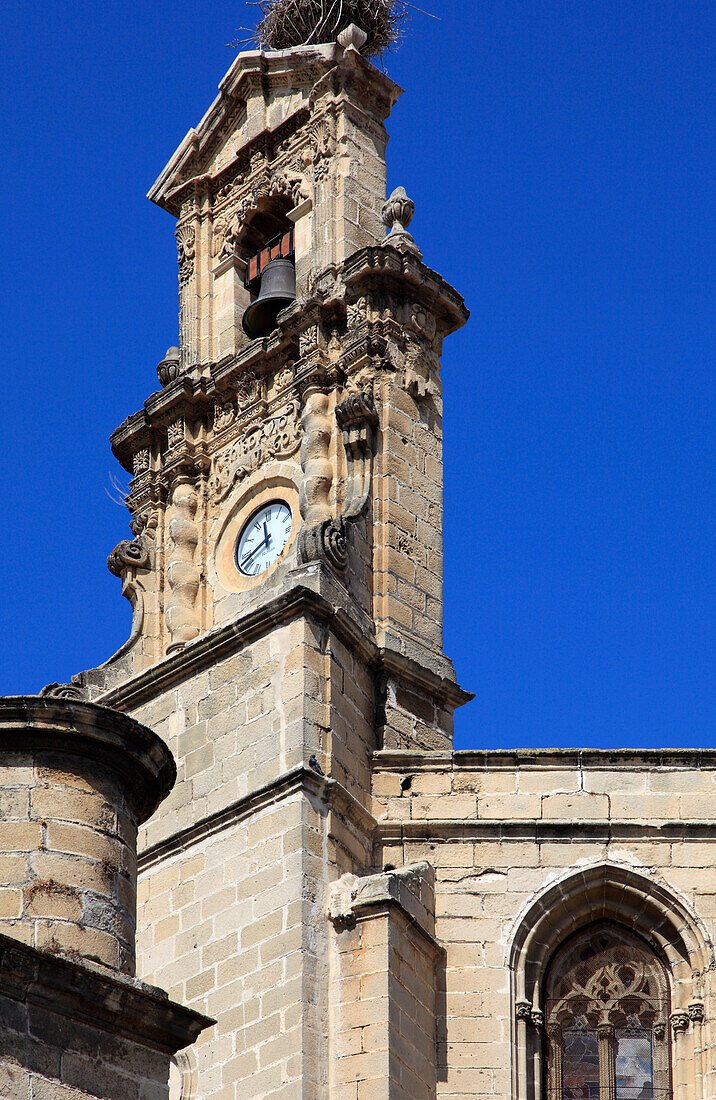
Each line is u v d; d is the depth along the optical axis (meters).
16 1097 25.12
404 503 45.84
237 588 46.78
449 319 48.88
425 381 47.50
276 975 38.56
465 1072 39.47
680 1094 39.47
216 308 51.41
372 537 45.06
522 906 40.94
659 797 41.91
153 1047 26.89
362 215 49.69
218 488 48.56
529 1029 40.00
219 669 42.94
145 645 48.12
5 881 27.16
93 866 27.61
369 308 47.38
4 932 26.83
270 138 51.78
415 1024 38.88
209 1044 38.91
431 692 44.38
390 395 46.56
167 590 48.50
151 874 41.62
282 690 41.50
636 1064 40.06
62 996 25.94
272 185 50.88
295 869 39.25
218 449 49.16
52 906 27.11
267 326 50.59
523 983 40.31
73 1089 25.75
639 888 41.00
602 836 41.50
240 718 42.00
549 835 41.53
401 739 43.22
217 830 40.97
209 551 48.00
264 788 40.38
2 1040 25.27
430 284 48.09
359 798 41.62
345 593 43.25
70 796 27.86
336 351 47.56
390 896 38.78
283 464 47.16
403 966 38.84
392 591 44.62
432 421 47.44
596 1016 40.47
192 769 42.38
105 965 27.05
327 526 43.56
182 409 49.66
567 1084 40.03
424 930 39.72
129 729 28.47
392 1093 37.28
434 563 46.00
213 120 52.94
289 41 54.06
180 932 40.53
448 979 40.28
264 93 52.16
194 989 39.69
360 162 50.34
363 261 47.50
